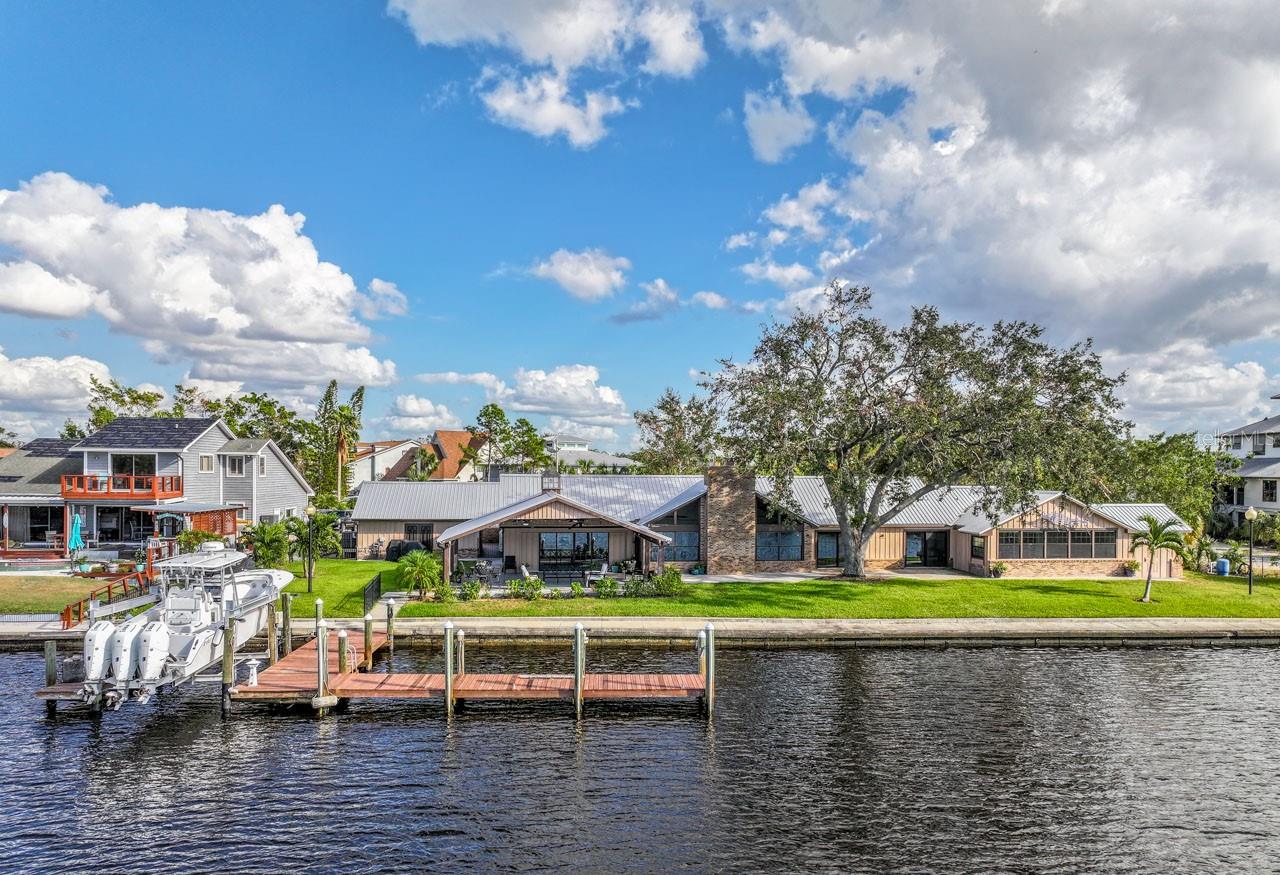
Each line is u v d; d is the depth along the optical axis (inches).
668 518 1754.4
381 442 4475.9
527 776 746.8
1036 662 1141.7
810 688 1012.5
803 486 1932.8
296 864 590.2
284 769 759.1
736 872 581.9
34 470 2003.0
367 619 1060.5
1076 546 1726.1
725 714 918.4
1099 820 667.4
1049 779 745.6
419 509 1927.9
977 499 1882.4
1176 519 1756.9
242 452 2098.9
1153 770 767.1
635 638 1215.6
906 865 593.6
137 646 884.0
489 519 1515.7
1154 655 1188.5
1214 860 606.9
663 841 625.9
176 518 1866.4
